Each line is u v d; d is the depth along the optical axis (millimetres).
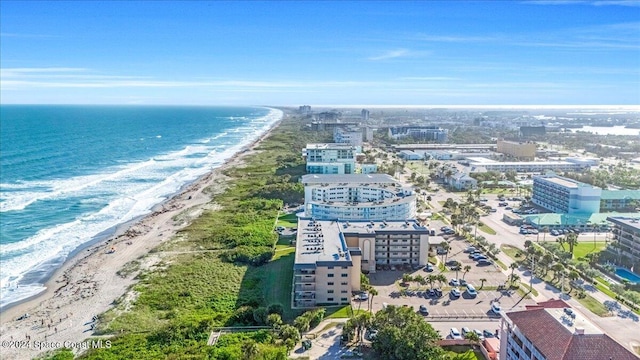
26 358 115688
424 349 105500
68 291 156750
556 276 158375
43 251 197500
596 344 80875
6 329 131125
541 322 89938
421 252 171875
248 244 196375
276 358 106250
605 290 148875
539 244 193375
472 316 134250
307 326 123938
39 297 153625
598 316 131750
